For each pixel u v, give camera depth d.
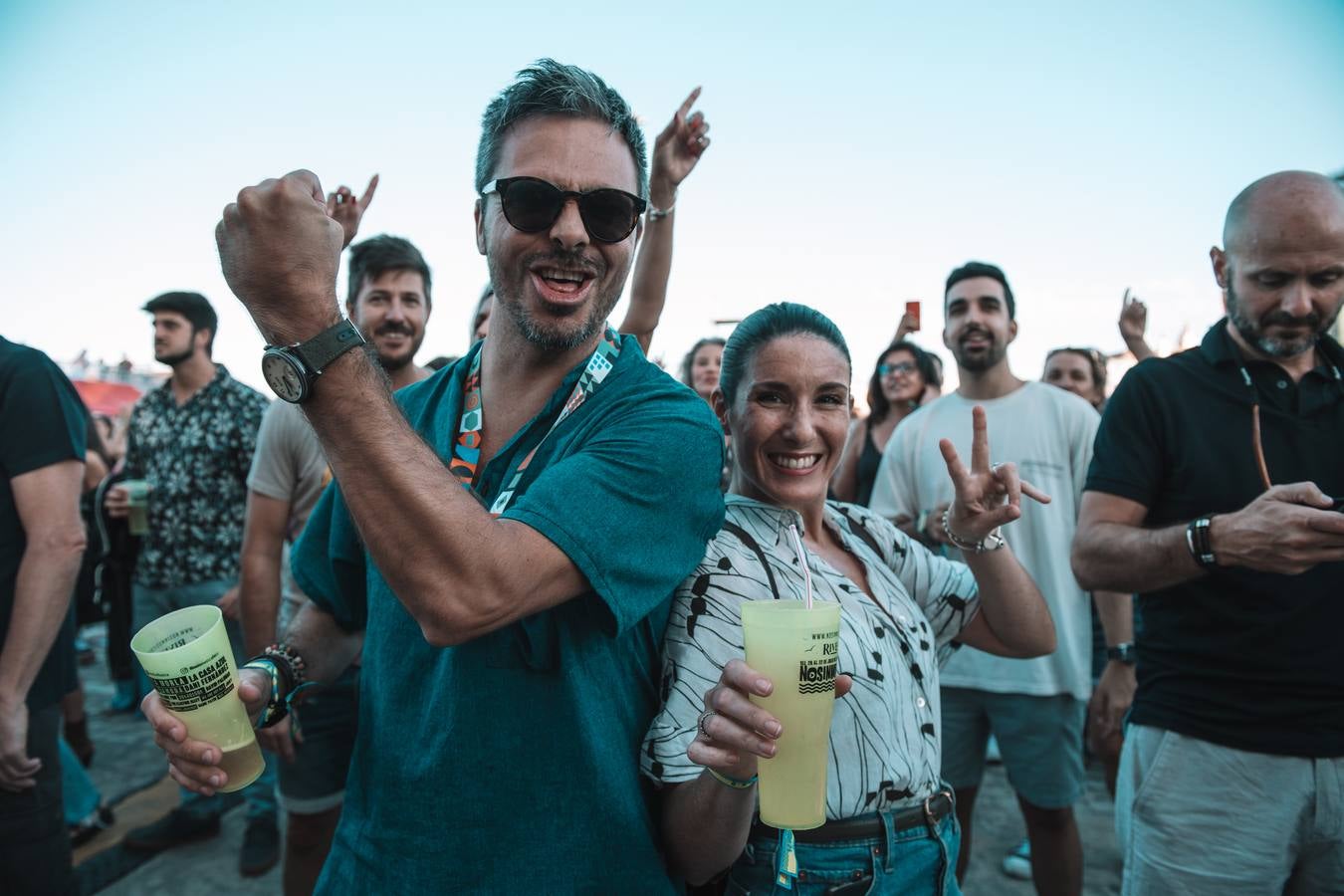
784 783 1.12
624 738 1.29
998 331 3.25
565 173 1.28
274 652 1.50
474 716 1.21
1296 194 1.84
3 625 2.02
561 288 1.32
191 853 3.55
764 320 1.61
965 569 1.82
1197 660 1.93
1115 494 2.06
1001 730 2.91
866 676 1.44
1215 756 1.89
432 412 1.51
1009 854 3.59
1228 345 2.02
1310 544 1.58
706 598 1.41
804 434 1.54
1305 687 1.82
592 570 1.10
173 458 3.75
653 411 1.26
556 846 1.20
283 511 2.65
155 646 1.28
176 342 3.76
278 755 2.09
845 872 1.39
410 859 1.22
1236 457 1.95
